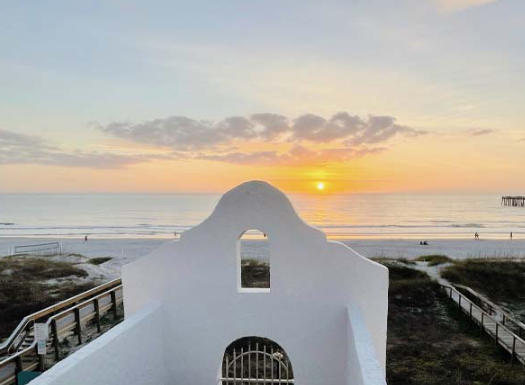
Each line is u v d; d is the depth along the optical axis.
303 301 5.48
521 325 10.83
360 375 3.63
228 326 5.60
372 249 30.70
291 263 5.47
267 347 9.78
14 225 56.38
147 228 51.16
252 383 7.64
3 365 7.20
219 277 5.58
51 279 16.44
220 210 5.54
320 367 5.50
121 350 4.45
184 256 5.62
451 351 10.17
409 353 10.08
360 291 5.37
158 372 5.50
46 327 8.22
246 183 5.52
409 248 31.41
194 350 5.65
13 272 17.22
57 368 3.48
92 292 11.45
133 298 5.73
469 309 12.57
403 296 14.38
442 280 16.53
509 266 18.09
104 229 50.69
